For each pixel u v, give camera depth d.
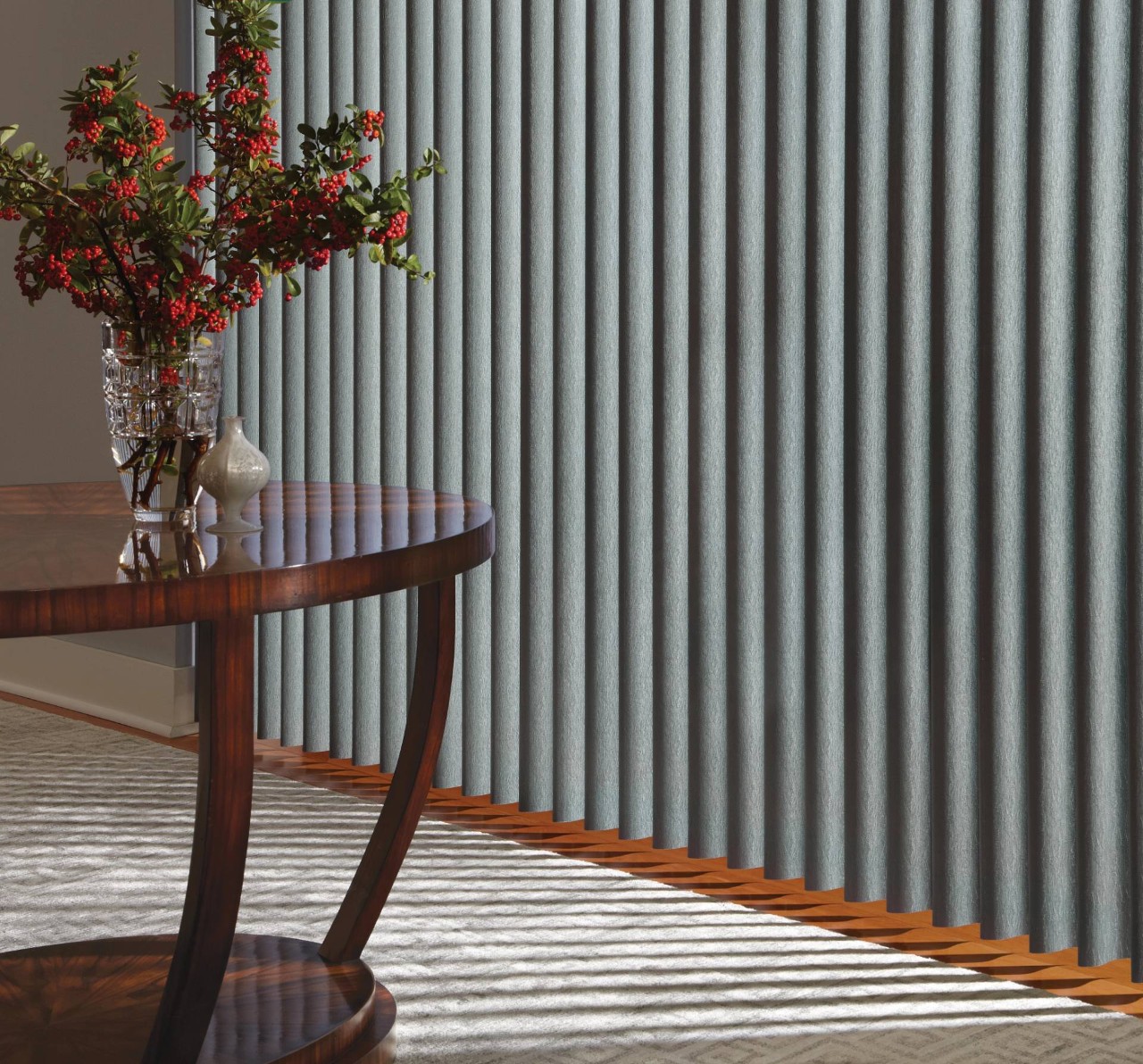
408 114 3.15
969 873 2.42
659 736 2.81
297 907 2.48
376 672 3.37
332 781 3.31
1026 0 2.28
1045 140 2.24
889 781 2.48
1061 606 2.30
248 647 1.60
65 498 2.10
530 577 3.02
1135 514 2.19
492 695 3.12
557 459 2.96
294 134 3.37
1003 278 2.31
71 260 1.83
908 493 2.44
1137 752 2.21
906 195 2.40
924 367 2.43
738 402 2.65
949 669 2.39
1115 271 2.21
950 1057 1.92
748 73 2.61
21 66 4.14
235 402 3.56
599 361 2.88
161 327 1.82
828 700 2.59
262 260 1.90
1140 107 2.13
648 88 2.78
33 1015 1.87
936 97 2.34
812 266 2.53
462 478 3.18
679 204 2.73
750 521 2.67
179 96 1.96
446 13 3.08
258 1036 1.82
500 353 3.04
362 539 1.66
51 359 4.15
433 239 3.15
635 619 2.85
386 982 2.18
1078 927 2.27
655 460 2.77
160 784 3.25
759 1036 1.99
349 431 3.38
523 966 2.24
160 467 1.84
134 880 2.62
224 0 1.95
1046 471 2.28
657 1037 1.98
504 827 3.00
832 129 2.51
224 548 1.60
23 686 4.14
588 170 2.85
